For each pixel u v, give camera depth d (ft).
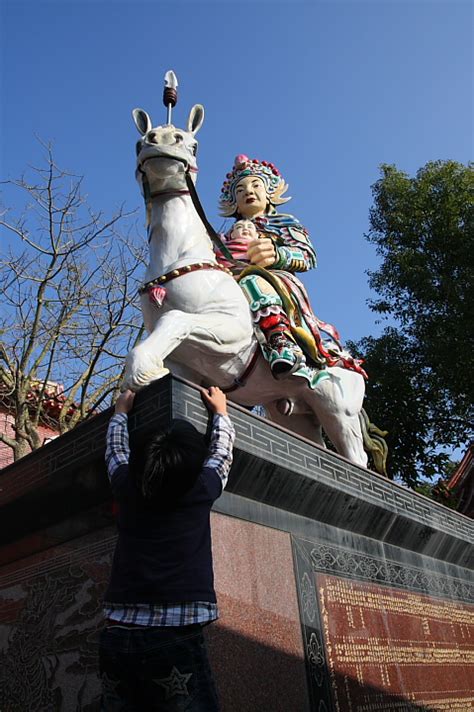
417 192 43.21
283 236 16.31
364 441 16.25
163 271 12.66
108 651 6.10
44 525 11.06
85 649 9.17
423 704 12.25
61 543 10.56
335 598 11.48
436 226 42.16
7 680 10.37
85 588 9.67
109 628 6.25
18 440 32.58
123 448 7.92
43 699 9.48
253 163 17.85
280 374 13.08
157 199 13.39
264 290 13.73
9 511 11.50
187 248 12.92
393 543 14.35
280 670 9.39
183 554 6.32
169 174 13.01
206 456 7.59
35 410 37.04
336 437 15.19
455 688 13.65
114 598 6.27
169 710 5.81
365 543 13.35
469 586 16.96
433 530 15.48
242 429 10.41
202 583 6.28
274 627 9.71
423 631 13.64
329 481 12.17
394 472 40.09
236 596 9.36
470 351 37.70
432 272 41.70
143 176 13.47
